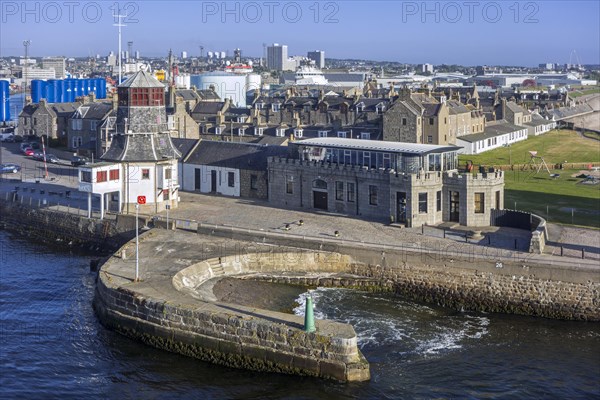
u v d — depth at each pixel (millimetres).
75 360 56281
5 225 103125
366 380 52750
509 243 75000
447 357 57000
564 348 59094
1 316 65000
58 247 92312
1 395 50281
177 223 84875
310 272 74938
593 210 94688
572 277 65250
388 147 88875
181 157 100250
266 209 94875
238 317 55812
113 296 62094
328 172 92312
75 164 138500
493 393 51375
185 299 59875
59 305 68188
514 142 185250
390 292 72500
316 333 53281
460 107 167625
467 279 69000
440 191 84875
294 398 50375
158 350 58406
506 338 61156
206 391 51531
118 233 89125
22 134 180500
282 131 147250
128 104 93938
